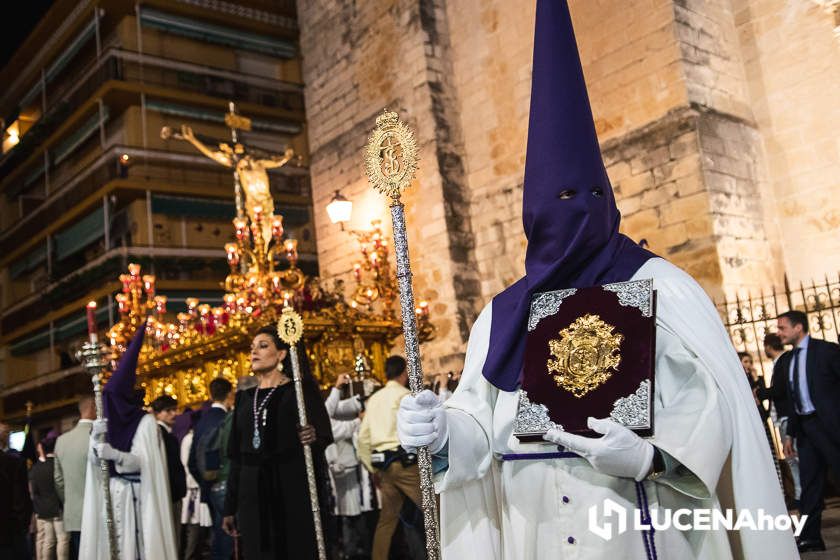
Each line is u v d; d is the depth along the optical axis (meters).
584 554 1.84
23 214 29.45
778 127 11.12
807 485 5.64
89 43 23.80
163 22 21.53
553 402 1.94
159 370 11.27
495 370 2.09
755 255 10.59
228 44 22.52
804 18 10.88
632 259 2.12
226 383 6.77
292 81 23.67
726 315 9.97
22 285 30.06
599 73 11.88
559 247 2.09
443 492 2.20
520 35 13.25
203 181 22.48
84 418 5.84
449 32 14.59
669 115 10.88
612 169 11.58
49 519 7.88
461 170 13.97
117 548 4.80
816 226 10.63
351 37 16.08
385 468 5.80
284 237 22.80
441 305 13.44
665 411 1.83
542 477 1.95
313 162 17.00
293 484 4.43
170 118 21.95
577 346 1.96
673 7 10.95
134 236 21.47
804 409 5.64
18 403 28.08
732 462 1.82
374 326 9.81
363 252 9.97
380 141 2.23
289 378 4.71
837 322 10.08
